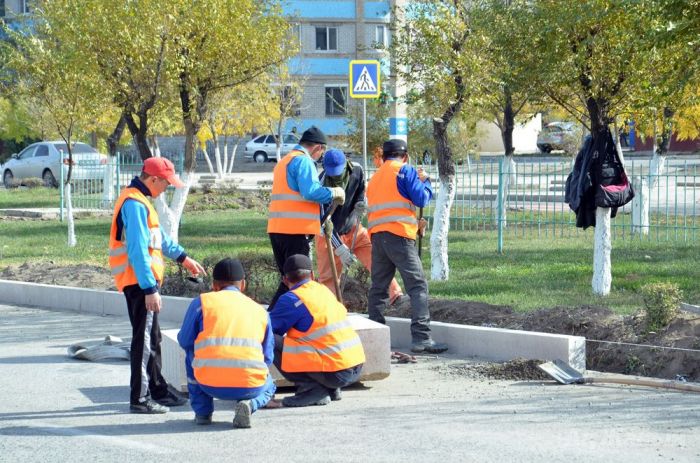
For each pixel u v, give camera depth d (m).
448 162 16.06
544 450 7.42
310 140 10.84
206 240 22.86
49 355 11.63
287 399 9.11
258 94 26.16
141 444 7.84
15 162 43.97
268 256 14.06
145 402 8.90
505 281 15.70
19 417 8.80
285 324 9.05
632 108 13.91
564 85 14.30
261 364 8.38
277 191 10.77
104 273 17.06
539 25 14.05
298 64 52.38
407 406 9.05
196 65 19.19
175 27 18.61
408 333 12.13
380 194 11.70
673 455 7.25
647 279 15.45
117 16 18.69
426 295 11.65
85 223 28.02
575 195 14.16
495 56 15.13
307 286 9.18
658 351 10.48
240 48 19.27
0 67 22.94
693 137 24.53
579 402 9.05
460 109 15.85
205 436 8.06
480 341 11.34
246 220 28.33
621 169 14.09
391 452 7.44
